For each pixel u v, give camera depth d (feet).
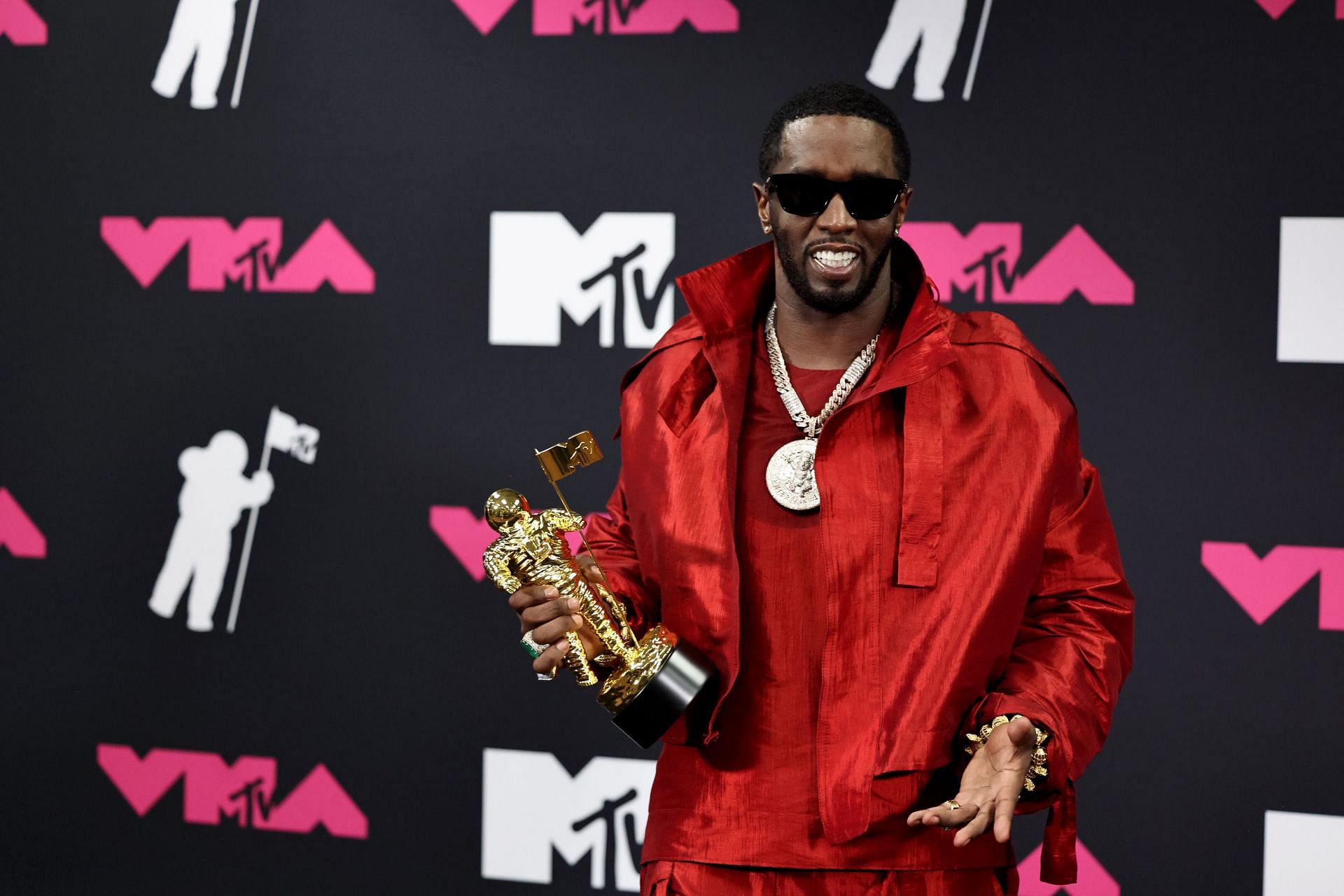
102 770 10.40
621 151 9.44
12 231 10.30
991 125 8.95
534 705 9.78
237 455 10.09
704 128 9.32
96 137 10.16
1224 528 8.79
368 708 10.00
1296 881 8.80
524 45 9.52
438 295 9.74
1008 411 5.51
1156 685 8.91
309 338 9.94
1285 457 8.70
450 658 9.87
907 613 5.35
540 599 5.58
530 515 5.79
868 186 5.38
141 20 10.03
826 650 5.35
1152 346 8.82
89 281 10.23
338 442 9.94
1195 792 8.89
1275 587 8.74
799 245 5.48
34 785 10.48
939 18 8.96
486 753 9.87
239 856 10.26
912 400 5.49
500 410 9.71
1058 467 5.56
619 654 5.58
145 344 10.18
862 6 9.06
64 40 10.14
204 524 10.16
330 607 10.02
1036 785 5.15
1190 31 8.66
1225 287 8.71
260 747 10.17
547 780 9.80
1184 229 8.73
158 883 10.37
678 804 5.62
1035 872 9.13
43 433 10.34
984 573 5.34
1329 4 8.48
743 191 9.29
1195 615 8.85
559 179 9.52
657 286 9.45
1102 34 8.77
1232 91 8.63
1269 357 8.68
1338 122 8.51
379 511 9.91
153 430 10.20
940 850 5.33
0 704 10.49
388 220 9.77
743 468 5.67
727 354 5.82
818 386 5.73
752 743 5.47
